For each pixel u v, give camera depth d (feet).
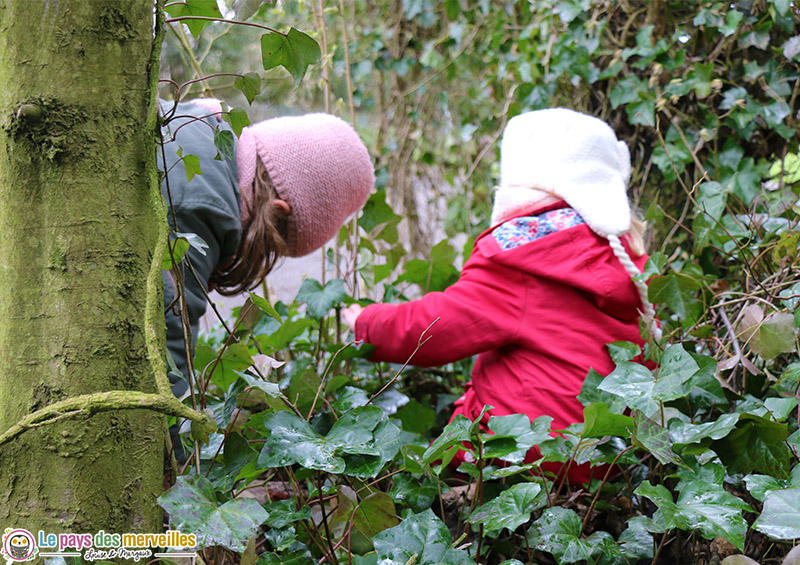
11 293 2.33
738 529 2.74
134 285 2.43
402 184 10.21
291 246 4.71
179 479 2.60
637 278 4.46
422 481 4.09
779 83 6.13
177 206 3.80
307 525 3.22
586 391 3.89
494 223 5.00
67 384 2.33
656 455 3.05
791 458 3.46
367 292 6.69
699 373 3.66
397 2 9.46
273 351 5.23
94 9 2.28
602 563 3.26
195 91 4.91
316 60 2.92
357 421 3.23
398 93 10.01
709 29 6.34
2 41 2.26
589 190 4.66
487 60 9.28
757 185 6.14
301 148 4.46
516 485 3.21
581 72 6.85
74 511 2.35
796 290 3.95
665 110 6.33
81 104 2.29
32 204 2.31
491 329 4.57
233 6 3.18
